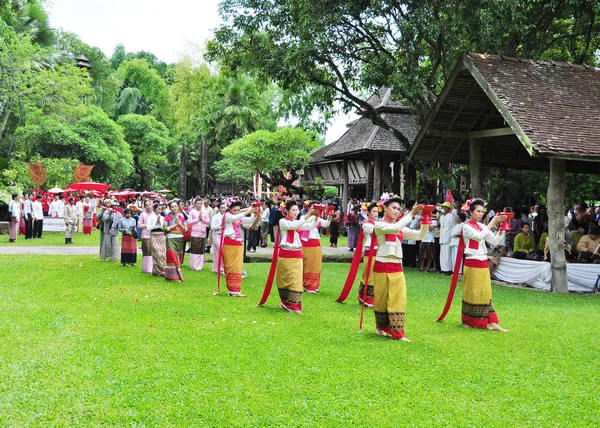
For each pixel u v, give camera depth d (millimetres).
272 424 4758
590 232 13953
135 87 63594
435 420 4895
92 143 39500
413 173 26422
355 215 21578
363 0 18281
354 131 30781
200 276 13734
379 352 6906
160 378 5781
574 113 13203
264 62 19984
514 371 6250
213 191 55250
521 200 26344
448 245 15500
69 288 11047
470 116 15516
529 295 12109
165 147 52906
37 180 31047
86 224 26969
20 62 30156
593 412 5117
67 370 5926
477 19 16844
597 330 8336
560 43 21281
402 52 19750
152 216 13586
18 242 22266
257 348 6941
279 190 37250
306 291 11859
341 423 4801
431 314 9609
